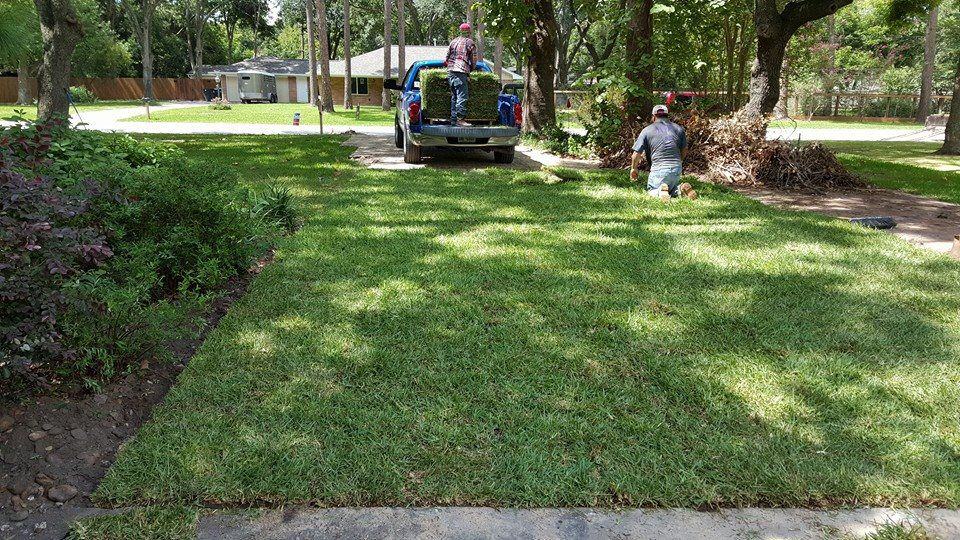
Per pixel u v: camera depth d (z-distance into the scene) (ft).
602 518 7.17
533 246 18.06
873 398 9.67
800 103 118.11
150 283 11.96
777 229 20.71
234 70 192.95
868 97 116.06
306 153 40.47
